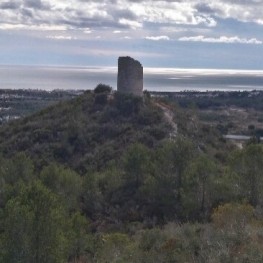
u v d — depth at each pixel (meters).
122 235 21.11
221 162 46.28
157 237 17.47
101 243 21.78
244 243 13.69
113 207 35.19
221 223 18.11
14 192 24.14
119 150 48.88
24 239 15.20
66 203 31.38
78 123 55.84
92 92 64.38
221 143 56.47
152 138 50.66
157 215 32.59
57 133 54.78
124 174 38.06
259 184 30.02
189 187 30.86
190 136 53.25
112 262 15.18
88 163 48.06
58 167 38.19
